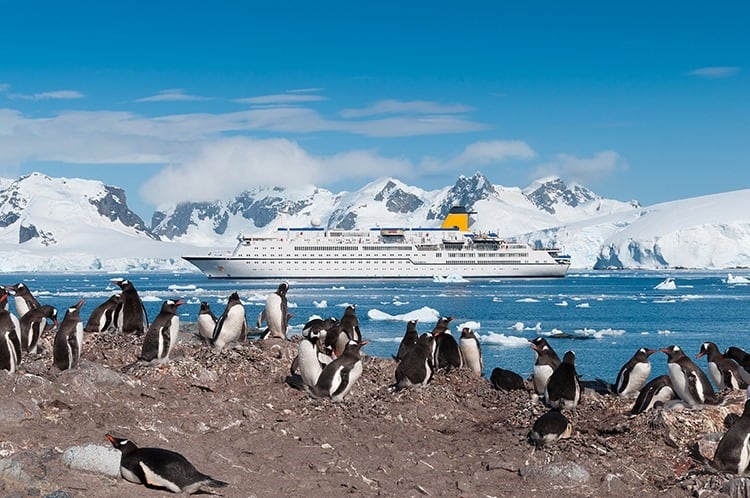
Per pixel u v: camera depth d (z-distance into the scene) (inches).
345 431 660.1
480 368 898.7
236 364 800.9
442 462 590.9
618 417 657.0
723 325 2957.7
